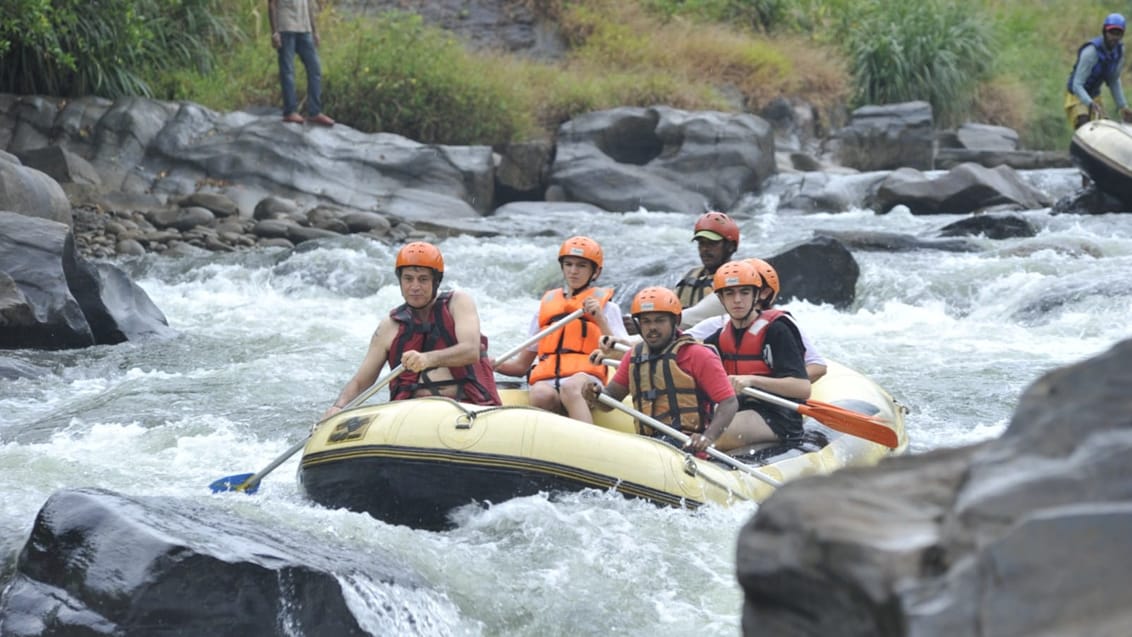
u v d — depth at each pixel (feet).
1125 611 7.47
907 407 44.91
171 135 104.42
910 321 63.67
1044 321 61.46
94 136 102.47
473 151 112.16
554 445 31.76
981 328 61.21
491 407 32.81
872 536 9.13
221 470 37.93
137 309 61.82
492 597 26.78
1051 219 87.56
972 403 47.19
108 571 22.98
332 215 97.66
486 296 74.64
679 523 31.22
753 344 37.29
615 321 39.47
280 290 75.82
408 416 32.60
